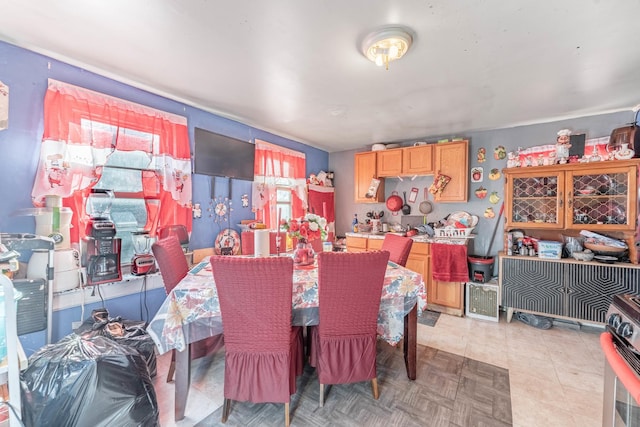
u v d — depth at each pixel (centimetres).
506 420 155
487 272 304
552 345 243
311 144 424
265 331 148
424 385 186
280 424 153
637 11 130
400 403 169
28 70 171
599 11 131
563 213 272
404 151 378
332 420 155
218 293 143
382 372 203
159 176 235
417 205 395
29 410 118
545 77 201
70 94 186
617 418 94
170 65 189
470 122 311
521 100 246
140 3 129
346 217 464
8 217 166
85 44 165
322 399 166
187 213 257
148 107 228
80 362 125
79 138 190
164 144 238
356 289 155
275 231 260
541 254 278
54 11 136
